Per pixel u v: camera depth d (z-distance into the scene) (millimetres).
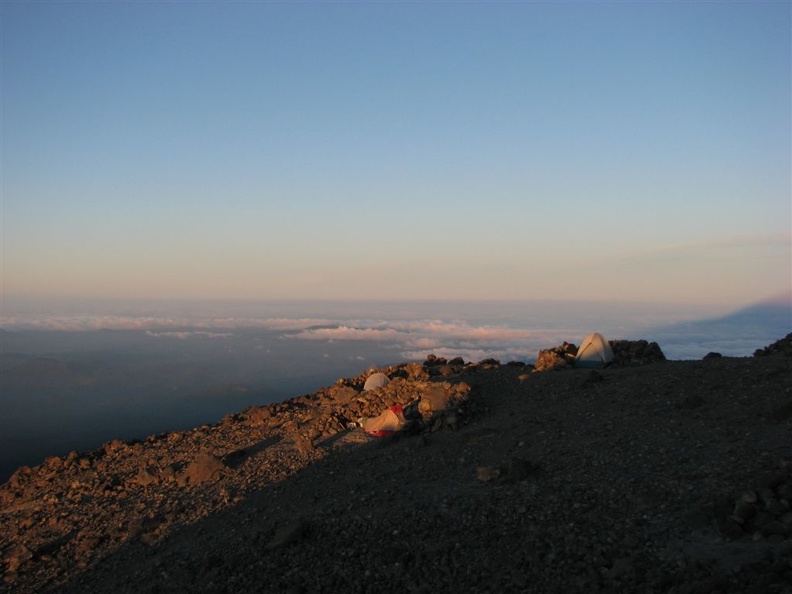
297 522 10508
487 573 8273
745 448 9664
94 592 10562
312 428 15609
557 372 16250
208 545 10914
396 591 8398
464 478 11203
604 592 7309
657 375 14289
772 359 14070
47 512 14156
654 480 9406
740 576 6820
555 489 9891
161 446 17188
